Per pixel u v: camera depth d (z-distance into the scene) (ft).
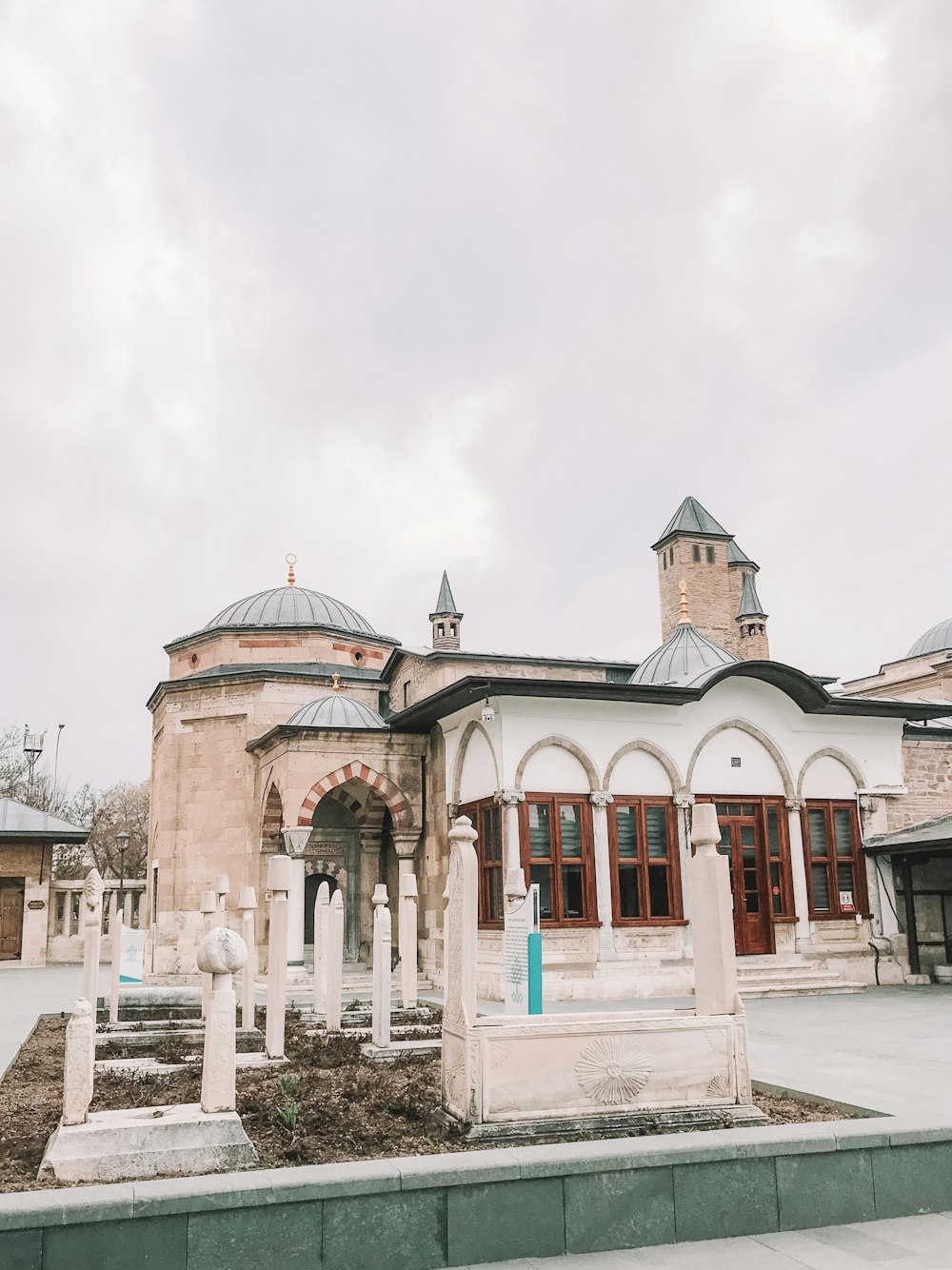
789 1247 22.45
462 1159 22.45
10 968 104.17
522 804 66.49
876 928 74.84
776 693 74.64
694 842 31.55
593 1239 22.45
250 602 104.17
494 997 66.49
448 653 83.61
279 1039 39.58
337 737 78.74
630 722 70.33
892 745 78.38
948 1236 23.13
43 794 203.00
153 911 96.02
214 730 91.97
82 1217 19.61
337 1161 24.97
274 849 85.46
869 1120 26.04
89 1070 24.59
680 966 67.00
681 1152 23.26
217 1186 20.52
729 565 155.43
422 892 79.97
